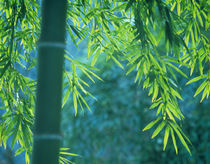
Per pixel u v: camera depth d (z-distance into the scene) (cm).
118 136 560
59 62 172
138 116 545
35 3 290
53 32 172
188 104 502
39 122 168
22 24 301
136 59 282
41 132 167
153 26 235
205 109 500
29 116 285
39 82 171
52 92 169
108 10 284
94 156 575
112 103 569
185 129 507
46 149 166
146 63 276
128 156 554
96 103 581
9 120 297
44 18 175
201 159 489
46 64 170
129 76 562
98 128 573
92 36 291
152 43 248
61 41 173
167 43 228
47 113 167
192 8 267
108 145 564
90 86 598
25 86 289
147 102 541
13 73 280
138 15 247
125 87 564
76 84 294
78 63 272
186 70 494
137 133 545
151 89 286
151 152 526
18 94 286
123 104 560
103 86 584
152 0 229
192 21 266
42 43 172
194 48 274
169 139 498
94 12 282
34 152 168
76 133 592
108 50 291
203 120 497
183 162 493
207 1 273
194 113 508
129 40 299
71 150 592
